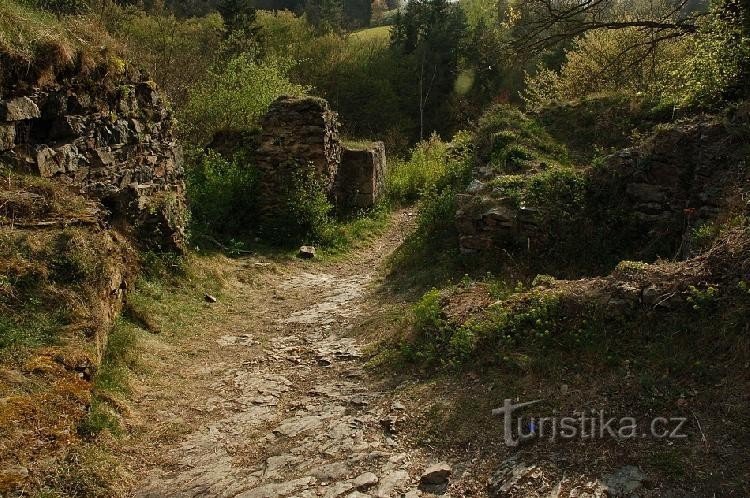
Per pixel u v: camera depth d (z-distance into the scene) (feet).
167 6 111.65
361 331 24.50
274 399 18.78
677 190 26.05
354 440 15.28
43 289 16.93
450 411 15.51
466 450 13.92
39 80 21.95
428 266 31.65
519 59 37.40
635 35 42.14
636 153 27.86
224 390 19.51
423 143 82.58
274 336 25.26
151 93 30.91
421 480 13.06
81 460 13.41
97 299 18.20
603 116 39.65
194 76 68.33
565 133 40.14
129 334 20.67
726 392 12.96
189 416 17.58
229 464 14.84
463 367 17.42
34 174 21.63
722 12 29.66
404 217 54.60
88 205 22.29
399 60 130.00
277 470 14.30
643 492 11.20
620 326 15.90
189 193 38.99
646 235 26.12
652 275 16.67
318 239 41.39
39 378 14.25
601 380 14.66
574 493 11.52
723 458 11.53
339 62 125.29
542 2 34.04
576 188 28.22
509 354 16.71
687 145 26.27
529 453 13.14
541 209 27.66
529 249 27.09
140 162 29.40
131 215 27.14
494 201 28.86
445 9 130.82
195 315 26.07
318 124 43.24
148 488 13.78
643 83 42.52
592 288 17.43
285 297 31.27
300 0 168.14
